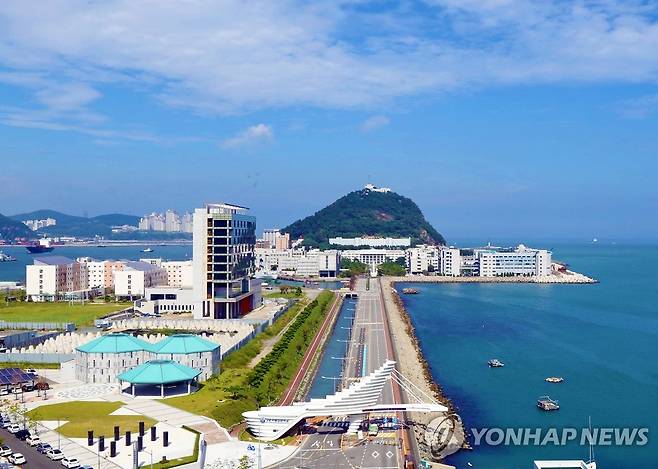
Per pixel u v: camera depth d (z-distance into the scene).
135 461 182.62
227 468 185.62
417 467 192.25
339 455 197.50
